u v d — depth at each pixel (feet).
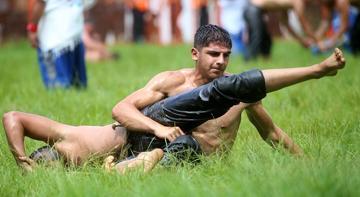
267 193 32.19
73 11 72.49
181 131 39.47
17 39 181.16
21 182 38.58
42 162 40.78
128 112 40.11
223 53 40.01
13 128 40.73
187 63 96.84
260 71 38.11
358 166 36.50
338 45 102.01
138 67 94.94
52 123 41.39
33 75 92.68
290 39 153.07
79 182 36.68
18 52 140.26
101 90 68.39
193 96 39.19
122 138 40.98
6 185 38.34
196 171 37.55
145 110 40.60
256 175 35.29
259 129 41.70
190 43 146.20
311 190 32.09
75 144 41.11
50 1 72.38
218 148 40.68
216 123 40.50
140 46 138.72
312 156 39.09
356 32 95.09
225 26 117.19
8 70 101.35
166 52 119.75
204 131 40.47
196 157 38.96
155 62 102.01
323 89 62.08
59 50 72.28
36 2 72.49
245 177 34.53
